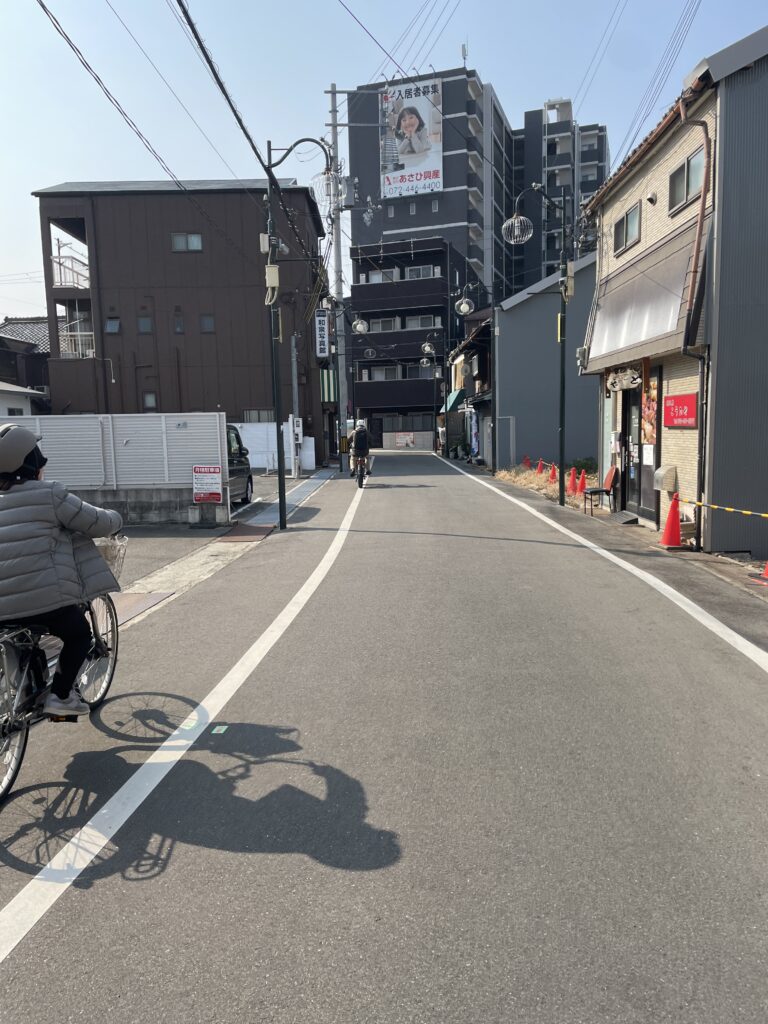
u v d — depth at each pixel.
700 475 9.07
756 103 8.31
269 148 11.80
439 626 5.89
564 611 6.26
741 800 3.14
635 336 10.84
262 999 2.08
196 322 32.25
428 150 59.38
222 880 2.65
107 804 3.23
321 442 34.16
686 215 9.52
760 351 8.59
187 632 6.04
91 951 2.30
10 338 31.39
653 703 4.22
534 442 24.42
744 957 2.21
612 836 2.87
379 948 2.28
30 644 3.48
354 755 3.64
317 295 30.86
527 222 14.02
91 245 31.77
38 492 3.47
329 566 8.67
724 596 6.74
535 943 2.28
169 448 12.73
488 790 3.26
